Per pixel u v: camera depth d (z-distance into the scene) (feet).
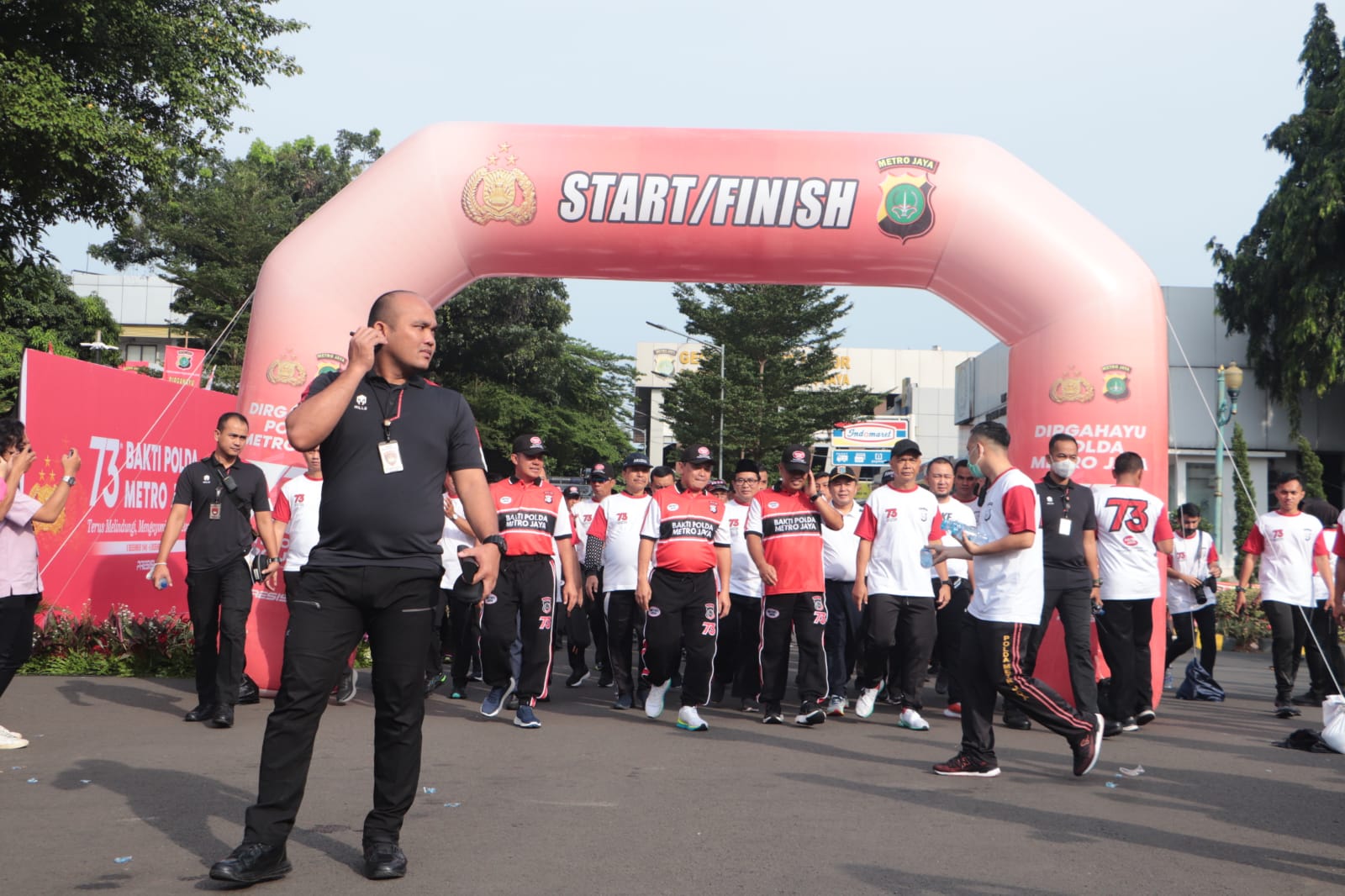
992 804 18.24
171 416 40.88
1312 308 84.38
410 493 13.73
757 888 13.16
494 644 26.27
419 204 30.53
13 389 106.63
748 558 31.27
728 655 32.27
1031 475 30.19
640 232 30.68
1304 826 16.96
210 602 24.95
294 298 30.12
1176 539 35.06
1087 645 24.98
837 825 16.53
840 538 30.83
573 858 14.37
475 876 13.50
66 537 34.76
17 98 51.21
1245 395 91.35
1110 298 29.81
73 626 33.96
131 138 56.39
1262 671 44.45
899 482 27.73
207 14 61.00
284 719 13.20
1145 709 27.63
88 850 14.34
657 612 26.86
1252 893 13.43
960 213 30.27
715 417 147.95
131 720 25.05
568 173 30.48
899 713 30.66
